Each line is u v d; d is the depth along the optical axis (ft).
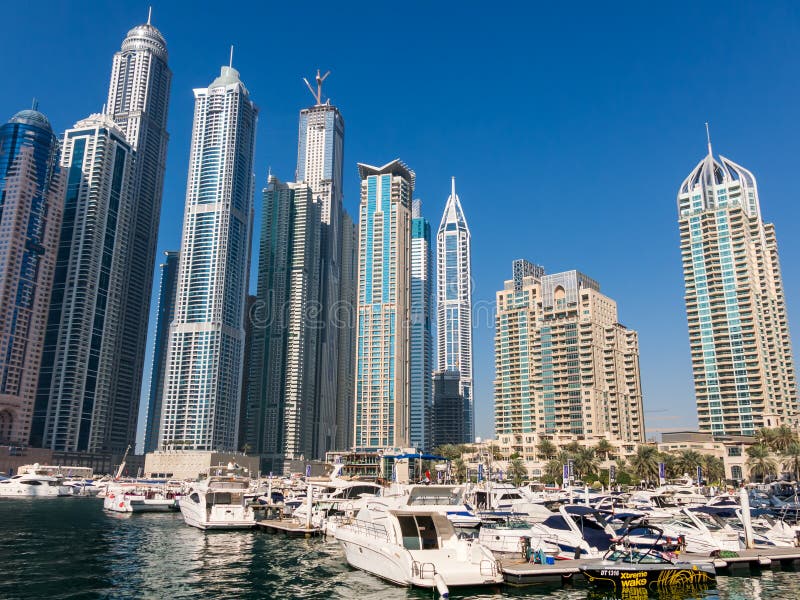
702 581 130.31
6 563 160.25
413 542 135.44
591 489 508.12
